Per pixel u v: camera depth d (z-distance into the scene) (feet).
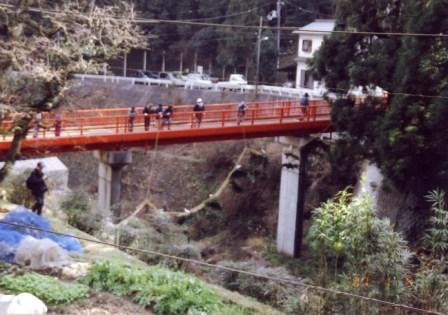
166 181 141.28
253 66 166.61
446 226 32.40
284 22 176.65
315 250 35.17
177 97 160.86
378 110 77.30
